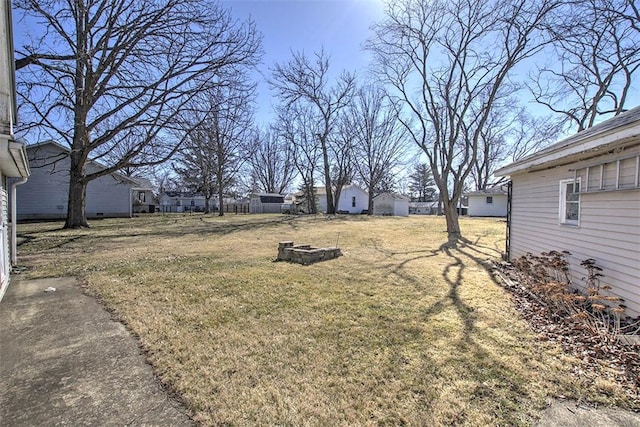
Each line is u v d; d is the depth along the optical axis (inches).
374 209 1608.0
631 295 161.6
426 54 548.1
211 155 1087.0
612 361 116.8
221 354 117.1
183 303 173.3
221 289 200.4
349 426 81.6
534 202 275.9
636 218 159.8
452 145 544.7
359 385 99.0
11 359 113.0
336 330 139.9
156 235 495.8
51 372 104.8
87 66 468.8
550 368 111.5
